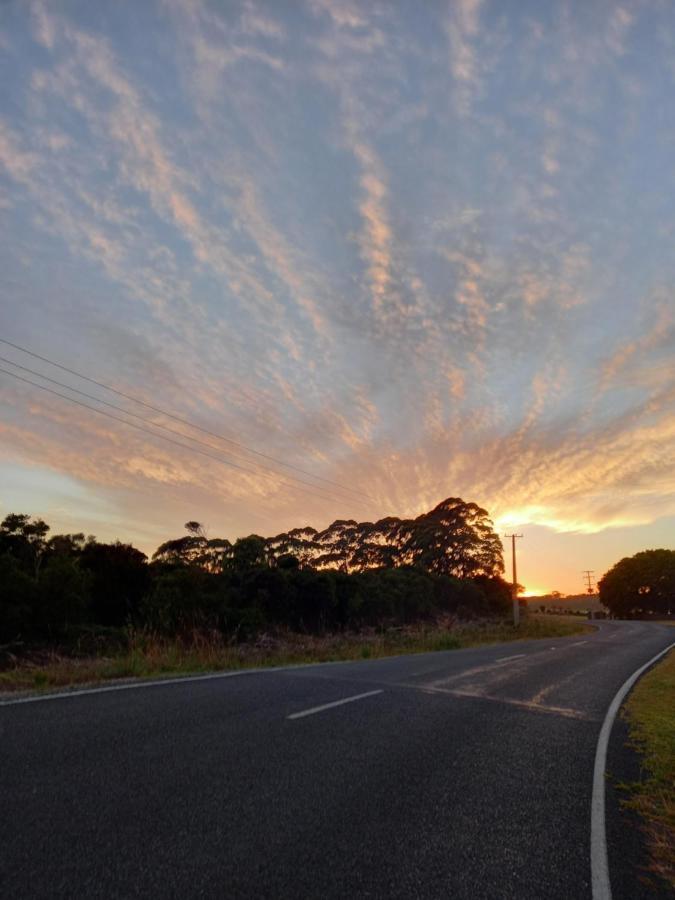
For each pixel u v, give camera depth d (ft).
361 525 207.51
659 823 16.52
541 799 17.71
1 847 11.84
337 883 11.66
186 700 27.22
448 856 13.32
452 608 176.45
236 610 82.43
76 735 19.85
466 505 215.10
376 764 19.72
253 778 17.21
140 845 12.50
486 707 31.78
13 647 53.06
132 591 76.48
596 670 54.60
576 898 11.91
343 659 57.82
